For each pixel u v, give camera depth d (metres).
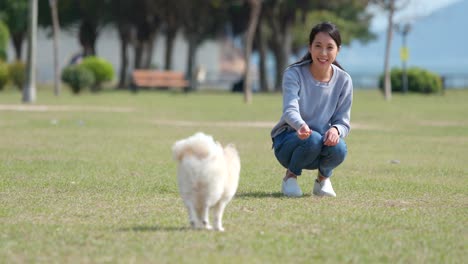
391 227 8.59
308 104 10.71
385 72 46.03
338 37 10.58
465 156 16.73
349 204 10.11
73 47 73.56
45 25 61.91
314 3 56.94
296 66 10.75
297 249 7.36
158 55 81.19
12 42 65.44
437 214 9.47
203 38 66.19
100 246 7.35
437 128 24.67
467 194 11.22
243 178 12.57
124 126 23.41
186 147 7.59
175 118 27.45
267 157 15.96
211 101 41.03
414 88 53.44
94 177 12.36
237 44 105.69
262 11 56.78
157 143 18.41
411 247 7.59
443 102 41.97
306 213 9.30
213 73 76.81
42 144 17.61
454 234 8.27
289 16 57.41
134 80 52.16
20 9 57.62
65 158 14.98
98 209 9.46
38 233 7.96
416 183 12.30
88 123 24.19
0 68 45.41
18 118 25.75
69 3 57.56
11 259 6.89
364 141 20.02
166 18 58.72
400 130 23.77
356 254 7.23
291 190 10.79
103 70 49.28
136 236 7.78
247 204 9.91
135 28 60.66
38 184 11.52
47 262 6.79
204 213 7.88
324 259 7.02
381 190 11.48
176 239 7.62
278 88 58.28
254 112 31.62
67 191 10.91
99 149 16.78
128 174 12.81
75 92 46.59
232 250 7.23
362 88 69.06
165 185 11.59
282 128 10.76
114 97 43.25
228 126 24.33
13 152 15.86
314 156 10.51
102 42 76.31
